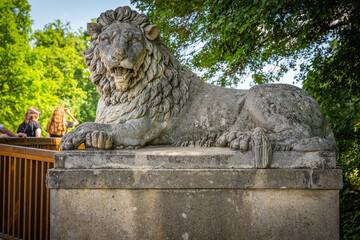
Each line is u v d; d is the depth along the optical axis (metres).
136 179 2.06
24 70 10.15
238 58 4.30
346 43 4.12
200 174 2.05
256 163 2.04
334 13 4.14
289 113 2.29
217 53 4.86
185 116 2.52
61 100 14.38
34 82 10.37
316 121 2.37
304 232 2.05
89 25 2.42
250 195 2.07
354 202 3.65
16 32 10.51
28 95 10.43
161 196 2.07
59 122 4.92
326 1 3.78
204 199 2.07
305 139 2.12
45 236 2.74
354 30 4.01
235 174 2.05
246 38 4.39
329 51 4.65
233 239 2.06
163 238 2.06
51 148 4.18
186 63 5.39
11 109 10.29
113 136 2.26
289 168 2.07
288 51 4.97
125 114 2.36
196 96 2.60
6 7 10.39
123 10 2.39
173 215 2.07
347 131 4.07
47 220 2.69
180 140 2.49
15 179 2.96
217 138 2.49
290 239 2.05
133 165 2.08
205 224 2.06
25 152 2.86
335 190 2.05
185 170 2.05
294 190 2.06
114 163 2.09
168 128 2.46
